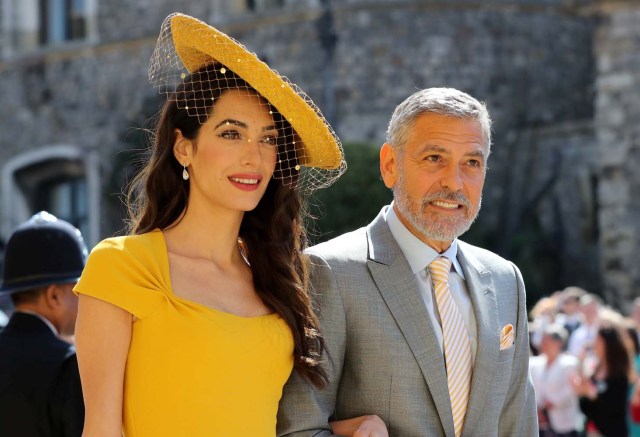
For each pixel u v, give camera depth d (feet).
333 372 12.51
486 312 13.16
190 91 11.87
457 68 59.16
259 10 63.16
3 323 25.40
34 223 15.83
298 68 61.21
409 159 12.73
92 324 10.92
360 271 12.91
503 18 60.18
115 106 70.44
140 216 12.42
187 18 11.78
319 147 12.44
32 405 14.19
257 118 11.86
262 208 12.67
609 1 55.52
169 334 11.02
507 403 13.50
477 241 57.82
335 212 50.44
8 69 74.95
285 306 12.04
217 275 11.85
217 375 11.06
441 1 58.75
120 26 69.87
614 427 30.37
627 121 55.21
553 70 61.62
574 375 30.86
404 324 12.68
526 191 59.93
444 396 12.61
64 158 72.84
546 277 58.75
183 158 12.04
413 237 13.08
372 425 12.12
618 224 55.26
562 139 59.52
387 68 59.00
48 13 74.95
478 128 12.71
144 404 10.97
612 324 30.66
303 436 12.13
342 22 59.77
